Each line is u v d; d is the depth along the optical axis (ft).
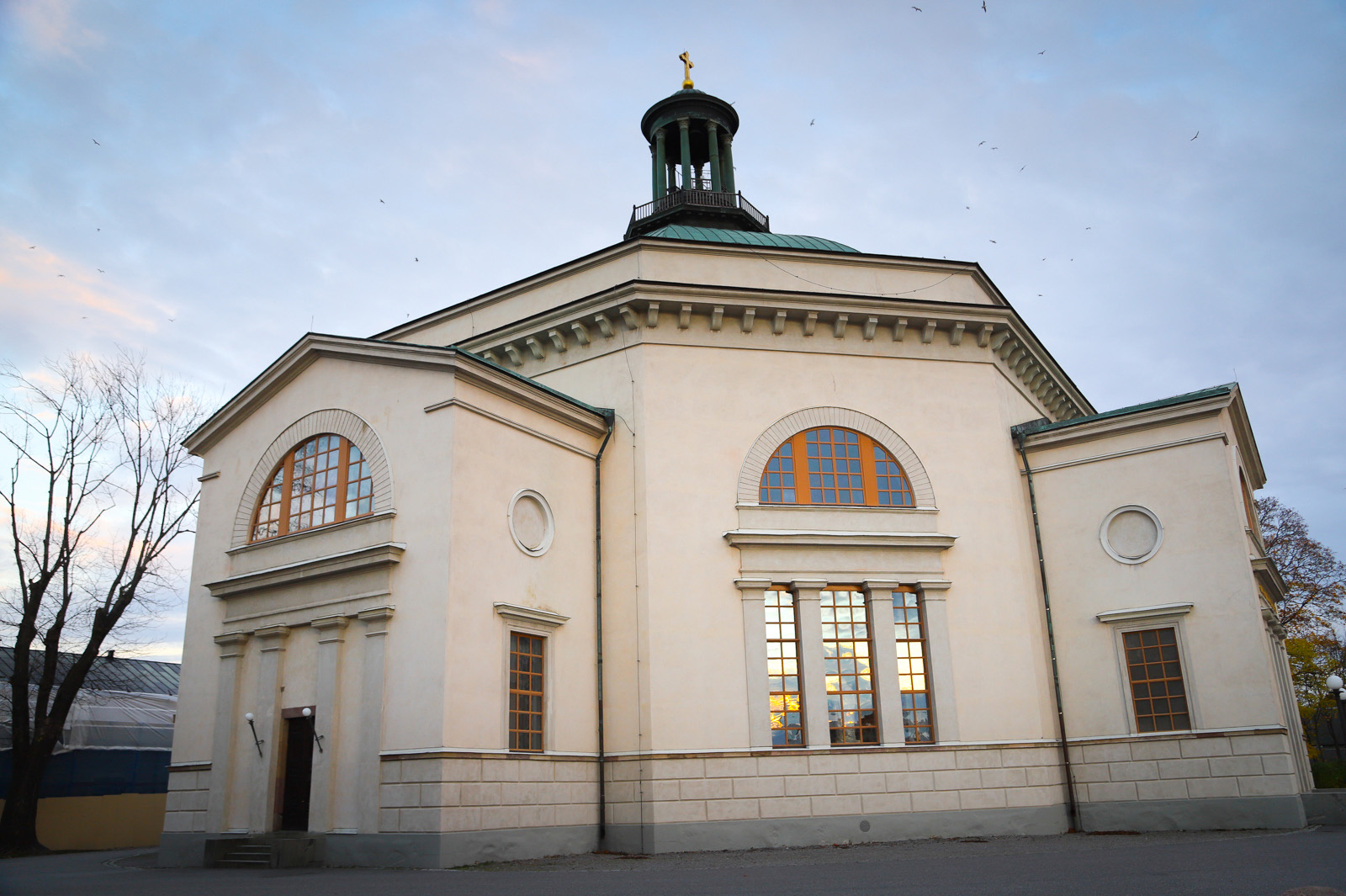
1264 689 68.44
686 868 52.21
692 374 75.00
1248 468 93.50
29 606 95.04
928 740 70.54
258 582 68.08
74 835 101.76
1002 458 78.07
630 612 70.03
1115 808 70.74
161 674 145.28
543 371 79.56
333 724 61.36
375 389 67.77
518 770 61.16
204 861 63.26
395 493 64.13
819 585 71.87
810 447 75.97
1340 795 71.15
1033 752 71.05
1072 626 75.46
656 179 102.73
